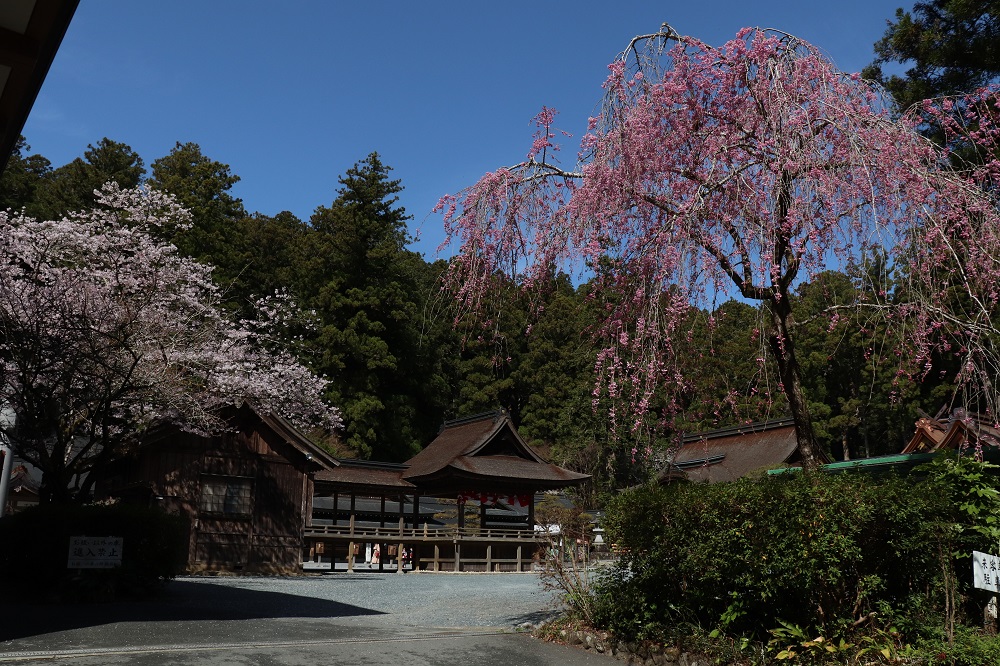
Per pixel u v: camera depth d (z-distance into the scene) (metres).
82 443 19.61
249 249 45.78
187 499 17.94
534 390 48.06
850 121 6.21
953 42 11.98
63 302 13.86
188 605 10.54
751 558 6.29
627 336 6.30
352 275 45.78
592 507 31.22
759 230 5.97
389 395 45.03
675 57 6.63
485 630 8.51
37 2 5.14
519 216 7.12
